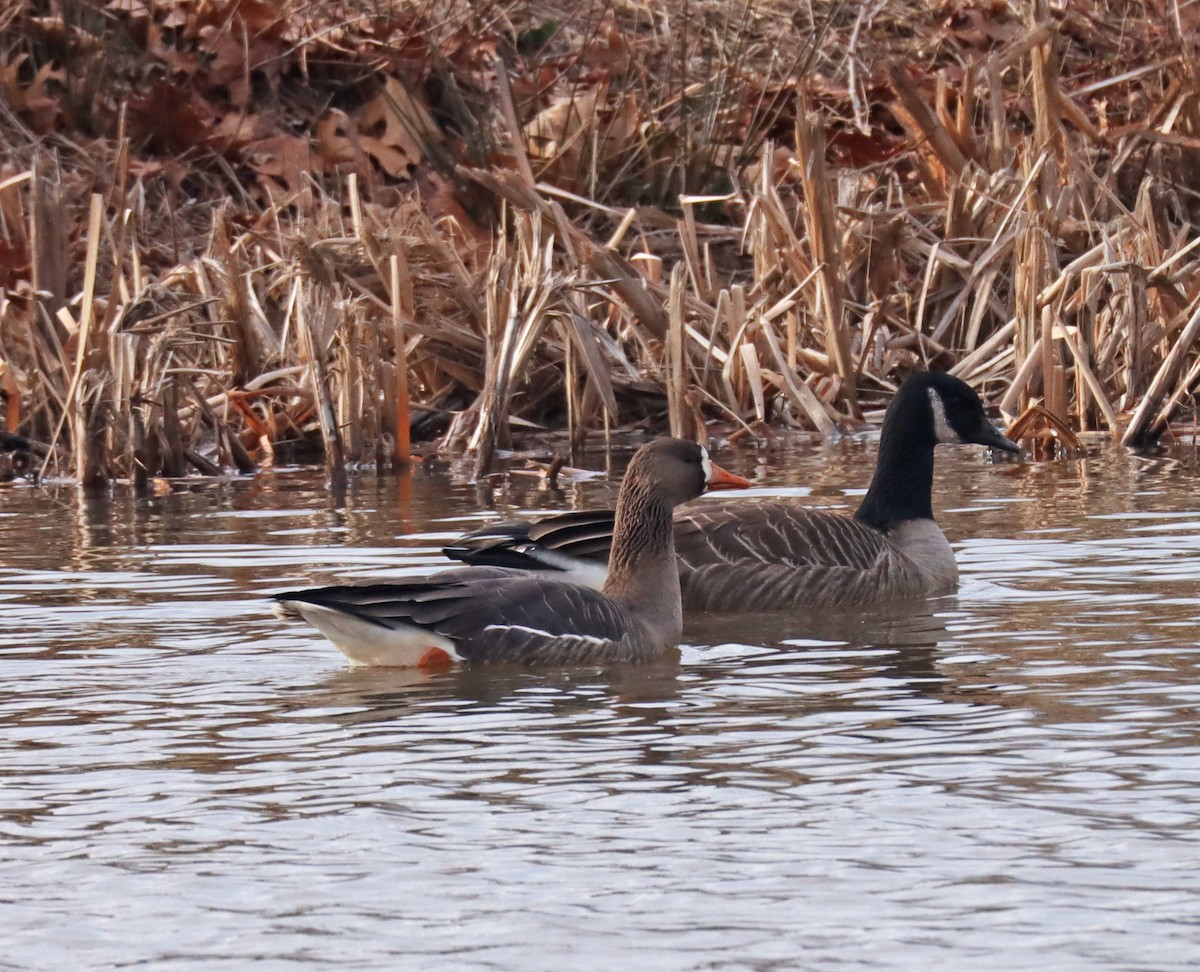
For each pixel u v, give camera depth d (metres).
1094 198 23.53
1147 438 18.95
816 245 20.31
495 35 27.56
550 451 19.16
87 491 17.05
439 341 20.48
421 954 5.60
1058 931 5.66
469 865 6.35
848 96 27.56
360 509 15.30
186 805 7.11
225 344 20.27
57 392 18.42
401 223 22.34
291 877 6.27
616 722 8.39
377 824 6.82
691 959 5.51
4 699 8.98
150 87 26.61
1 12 26.86
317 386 17.70
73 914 5.98
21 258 21.94
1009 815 6.75
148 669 9.67
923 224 23.75
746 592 12.10
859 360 21.02
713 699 8.89
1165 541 13.20
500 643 9.86
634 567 10.82
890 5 30.78
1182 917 5.75
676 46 27.88
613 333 21.52
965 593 11.91
